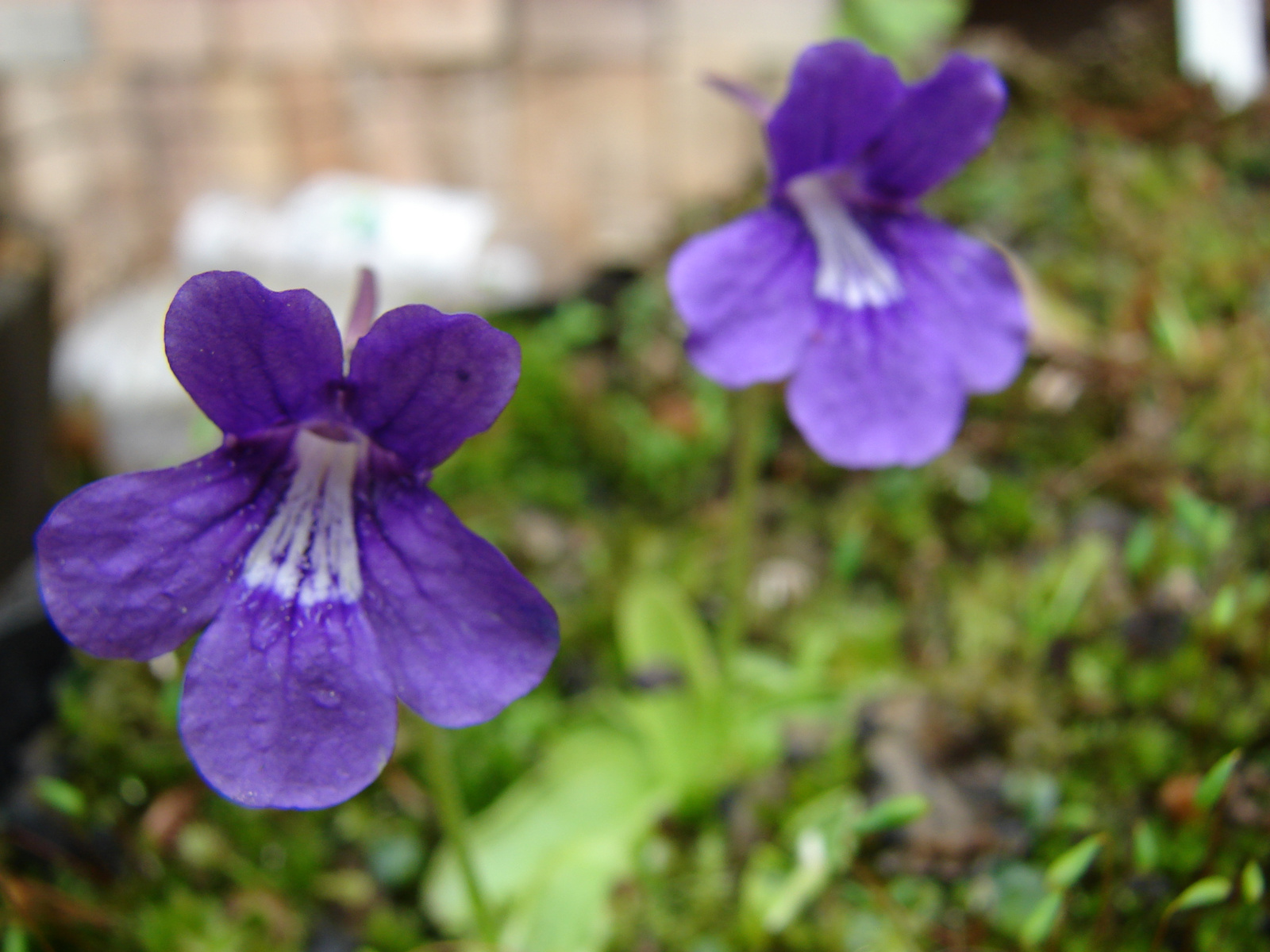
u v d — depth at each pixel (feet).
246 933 0.31
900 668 0.38
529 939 0.30
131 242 0.74
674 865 0.33
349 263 0.58
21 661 0.37
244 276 0.19
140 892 0.32
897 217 0.29
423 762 0.35
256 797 0.19
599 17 0.72
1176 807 0.30
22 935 0.26
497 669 0.19
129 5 0.71
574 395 0.49
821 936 0.30
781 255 0.27
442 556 0.20
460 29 0.72
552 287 0.60
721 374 0.26
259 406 0.20
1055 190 0.55
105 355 0.58
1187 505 0.32
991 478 0.43
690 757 0.34
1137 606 0.36
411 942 0.31
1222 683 0.33
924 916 0.30
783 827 0.33
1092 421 0.44
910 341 0.27
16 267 0.47
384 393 0.20
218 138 0.75
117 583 0.19
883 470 0.45
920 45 0.64
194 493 0.20
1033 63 0.64
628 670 0.38
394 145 0.75
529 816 0.33
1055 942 0.27
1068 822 0.28
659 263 0.57
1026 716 0.33
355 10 0.72
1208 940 0.27
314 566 0.21
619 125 0.74
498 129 0.75
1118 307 0.48
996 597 0.39
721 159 0.74
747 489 0.32
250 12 0.72
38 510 0.48
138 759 0.35
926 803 0.25
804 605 0.41
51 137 0.73
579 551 0.44
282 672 0.20
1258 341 0.44
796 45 0.71
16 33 0.69
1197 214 0.52
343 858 0.34
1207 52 0.59
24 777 0.35
